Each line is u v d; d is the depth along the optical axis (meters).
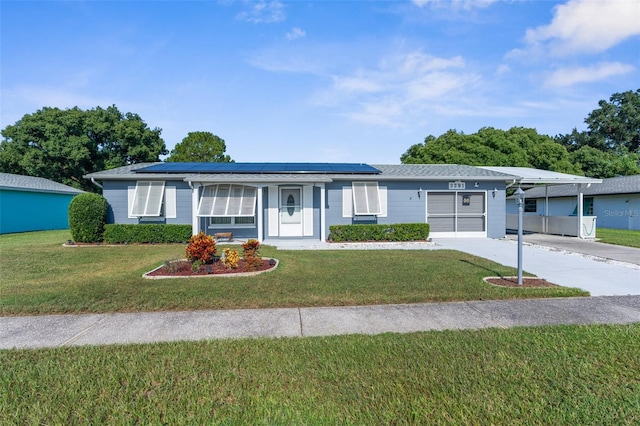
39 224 24.50
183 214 16.17
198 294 6.80
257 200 16.48
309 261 10.48
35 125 34.38
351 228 15.46
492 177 17.00
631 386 3.52
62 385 3.55
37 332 5.07
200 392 3.42
